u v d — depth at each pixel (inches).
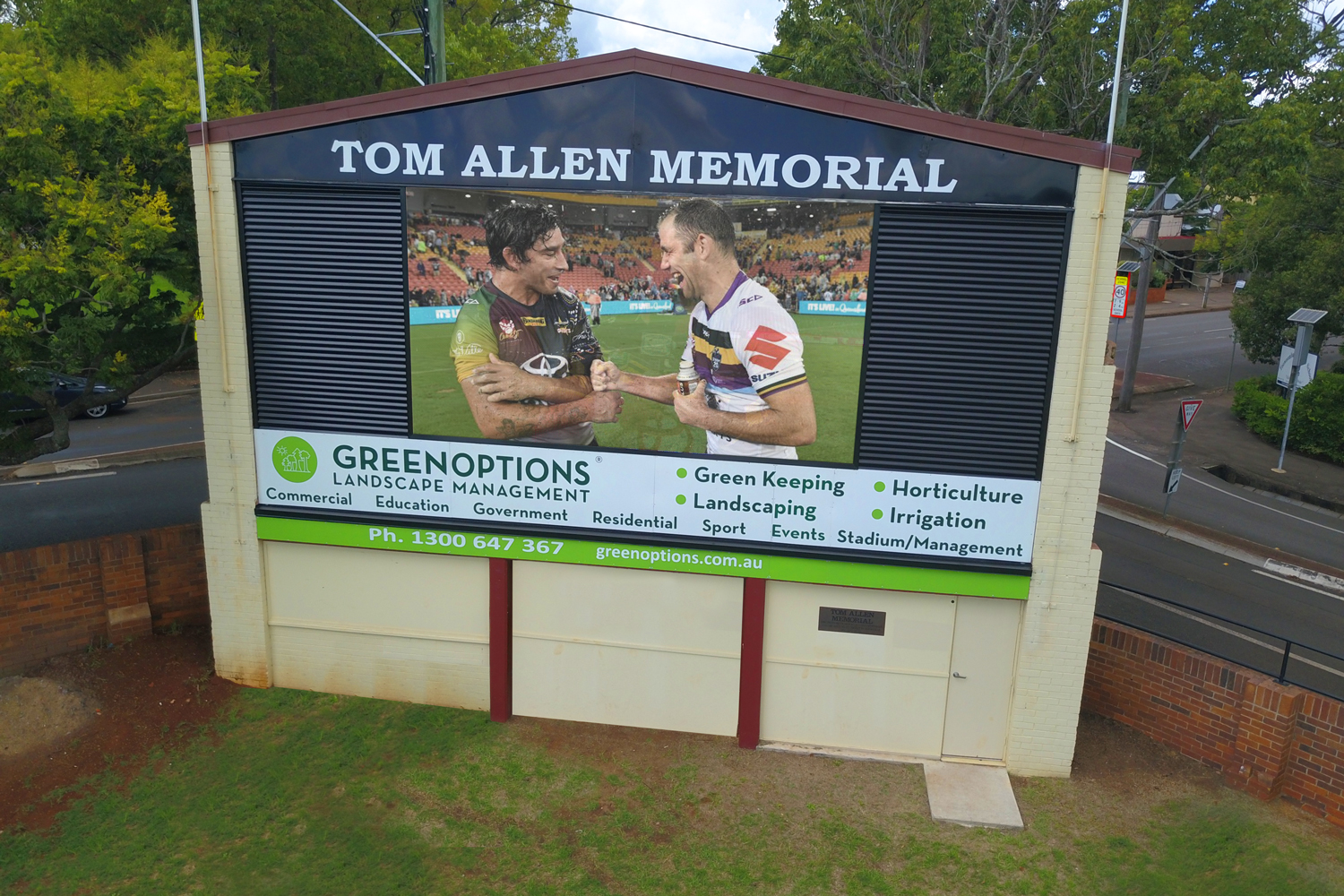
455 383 421.1
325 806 382.9
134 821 369.1
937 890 349.1
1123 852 371.6
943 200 374.3
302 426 436.8
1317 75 952.9
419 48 1110.4
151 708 440.1
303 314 423.8
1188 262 2511.1
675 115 382.3
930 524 402.0
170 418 1003.3
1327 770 391.5
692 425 408.2
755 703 430.0
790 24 1072.8
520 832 372.2
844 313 387.9
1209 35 910.4
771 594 422.6
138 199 460.4
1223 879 356.2
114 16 914.1
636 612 435.2
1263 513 857.5
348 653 461.7
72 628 468.1
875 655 423.5
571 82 383.6
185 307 492.1
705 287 394.6
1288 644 414.3
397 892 339.0
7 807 370.3
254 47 946.1
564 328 408.8
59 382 953.5
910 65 971.3
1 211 440.5
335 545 446.9
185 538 506.6
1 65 449.7
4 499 735.1
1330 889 350.0
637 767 417.1
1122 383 1376.7
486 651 451.2
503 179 397.4
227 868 346.9
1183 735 435.5
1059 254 372.2
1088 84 852.0
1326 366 1480.1
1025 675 410.6
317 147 406.0
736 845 369.4
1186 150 890.1
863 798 400.5
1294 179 816.9
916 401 391.9
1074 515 392.8
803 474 404.5
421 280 412.8
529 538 429.1
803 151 378.0
